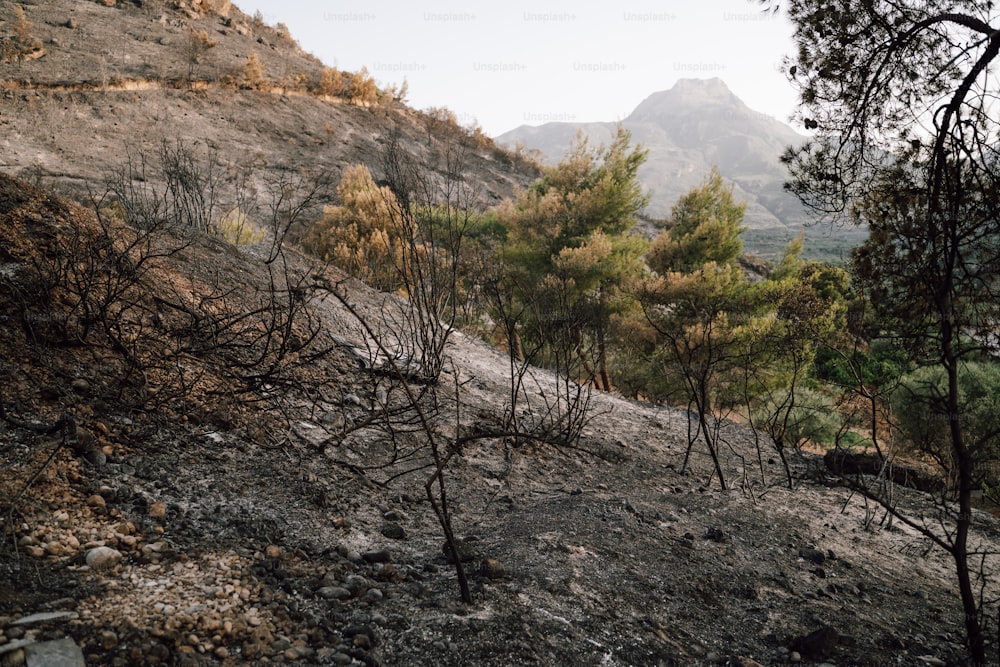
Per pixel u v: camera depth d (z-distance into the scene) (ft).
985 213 10.24
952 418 9.63
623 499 14.76
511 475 15.52
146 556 7.89
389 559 9.71
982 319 10.47
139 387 11.97
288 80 141.69
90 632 6.22
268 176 97.55
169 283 16.83
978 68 10.88
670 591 10.36
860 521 17.54
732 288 47.47
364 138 133.18
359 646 7.11
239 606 7.34
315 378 16.58
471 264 31.55
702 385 20.38
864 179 12.85
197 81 121.49
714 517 15.28
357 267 38.14
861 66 13.57
